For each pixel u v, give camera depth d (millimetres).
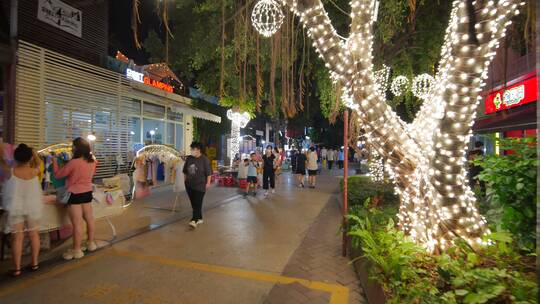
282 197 10852
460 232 3521
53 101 8062
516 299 2520
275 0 4402
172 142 14312
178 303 3543
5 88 7082
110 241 5613
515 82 10383
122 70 10703
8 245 4867
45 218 4711
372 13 3865
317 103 18609
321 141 39188
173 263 4680
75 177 4805
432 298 2693
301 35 8570
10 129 7062
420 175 3832
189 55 9984
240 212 8266
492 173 3801
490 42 2949
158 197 10148
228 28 8297
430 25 8578
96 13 9633
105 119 9750
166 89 13414
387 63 9492
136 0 3086
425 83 8102
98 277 4176
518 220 3725
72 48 8805
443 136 3287
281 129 31938
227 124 18984
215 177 14008
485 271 2881
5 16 7145
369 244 3783
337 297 3762
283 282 4117
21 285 3926
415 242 3883
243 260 4832
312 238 6031
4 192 4152
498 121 10867
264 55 7883
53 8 8195
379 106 3865
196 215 6734
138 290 3832
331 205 9477
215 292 3811
